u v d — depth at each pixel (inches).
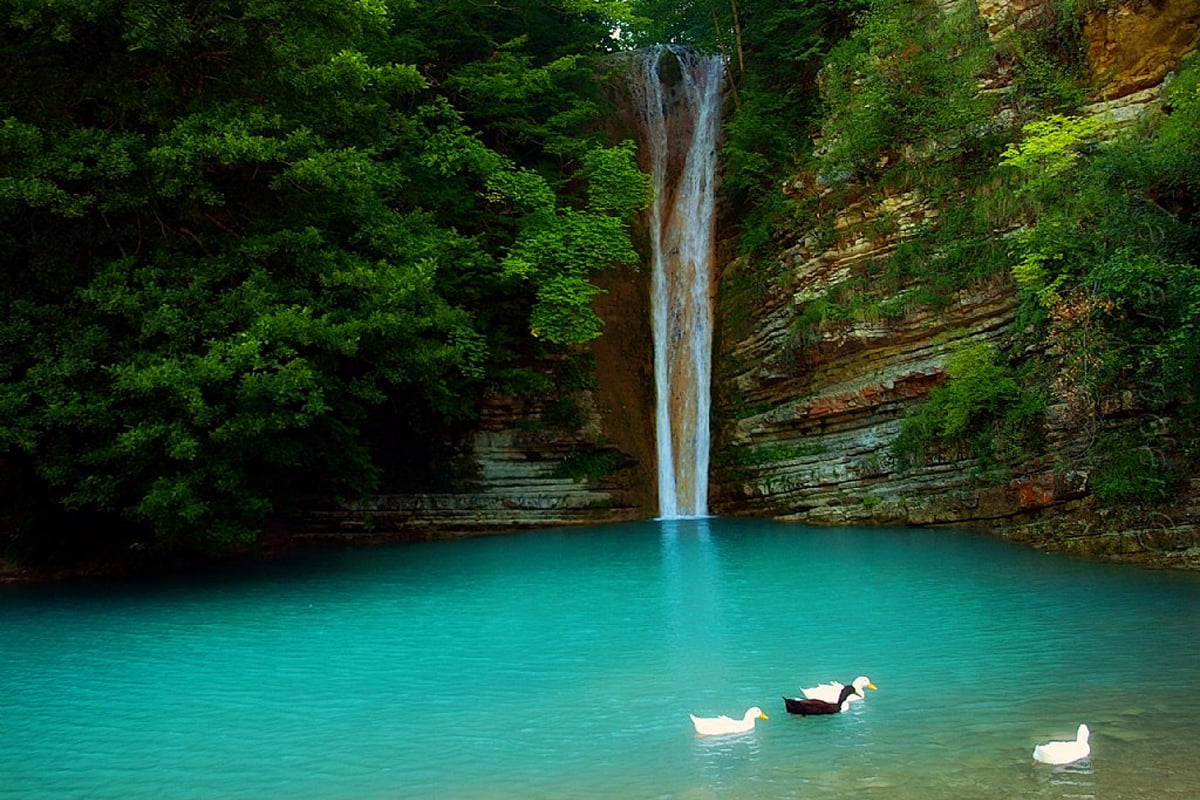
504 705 353.7
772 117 1185.4
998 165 884.6
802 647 430.3
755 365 1087.0
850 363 943.7
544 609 549.6
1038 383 757.9
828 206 1030.4
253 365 617.0
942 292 876.0
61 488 695.7
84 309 641.6
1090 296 667.4
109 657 451.2
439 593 617.3
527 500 1038.4
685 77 1434.5
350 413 818.8
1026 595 530.6
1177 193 696.4
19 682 406.3
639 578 651.5
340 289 722.8
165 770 294.5
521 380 1035.9
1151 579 561.0
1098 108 861.2
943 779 261.0
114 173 610.9
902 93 974.4
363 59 765.9
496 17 1204.5
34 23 625.3
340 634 494.3
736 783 264.4
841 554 719.1
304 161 666.2
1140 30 833.5
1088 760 272.7
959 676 371.2
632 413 1168.8
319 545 933.2
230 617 548.7
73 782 286.4
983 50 964.0
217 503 675.4
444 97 1088.2
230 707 362.6
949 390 834.2
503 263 994.1
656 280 1289.4
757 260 1142.3
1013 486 753.6
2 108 625.6
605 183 1096.8
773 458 1013.8
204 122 650.8
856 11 1183.6
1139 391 641.0
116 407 631.2
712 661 410.9
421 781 277.0
